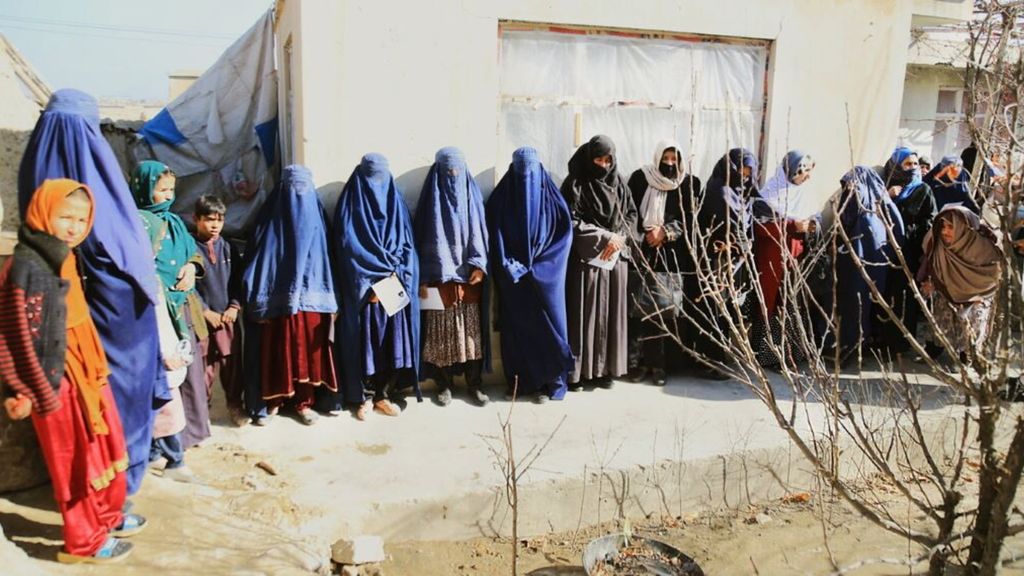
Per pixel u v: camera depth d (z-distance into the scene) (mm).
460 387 4902
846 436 4246
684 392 4906
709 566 3502
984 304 4785
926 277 5254
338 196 4621
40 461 3066
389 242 4348
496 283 4746
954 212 4684
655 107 5336
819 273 5176
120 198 2959
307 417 4270
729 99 5508
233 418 4230
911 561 2400
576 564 3482
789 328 5121
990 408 2406
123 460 2797
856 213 5270
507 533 3652
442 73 4719
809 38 5527
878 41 5703
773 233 4898
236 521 3195
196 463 3727
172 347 3357
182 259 3541
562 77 5098
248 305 4090
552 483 3699
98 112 3020
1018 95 2289
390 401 4531
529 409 4590
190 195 6586
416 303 4441
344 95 4559
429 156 4781
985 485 2480
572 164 4805
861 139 5820
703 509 4023
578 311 4734
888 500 4086
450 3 4668
